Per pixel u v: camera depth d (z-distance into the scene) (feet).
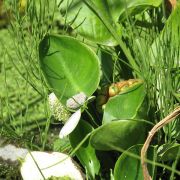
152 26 1.99
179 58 1.87
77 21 1.98
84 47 1.90
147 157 1.70
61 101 1.87
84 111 1.96
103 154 1.93
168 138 1.81
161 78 1.77
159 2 1.93
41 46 1.91
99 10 1.86
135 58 1.95
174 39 1.81
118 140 1.73
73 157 2.02
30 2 1.97
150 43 1.97
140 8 1.94
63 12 2.00
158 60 1.77
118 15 1.98
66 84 1.86
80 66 1.93
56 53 1.94
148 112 1.82
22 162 1.89
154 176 1.73
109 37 1.96
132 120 1.68
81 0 1.98
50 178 1.81
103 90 1.93
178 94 1.74
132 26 1.87
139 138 1.76
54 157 1.88
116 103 1.80
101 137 1.70
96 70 1.89
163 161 1.80
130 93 1.80
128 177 1.71
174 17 1.85
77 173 1.84
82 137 1.85
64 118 1.91
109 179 1.90
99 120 1.98
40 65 1.90
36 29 1.95
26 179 1.86
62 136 1.80
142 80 1.85
